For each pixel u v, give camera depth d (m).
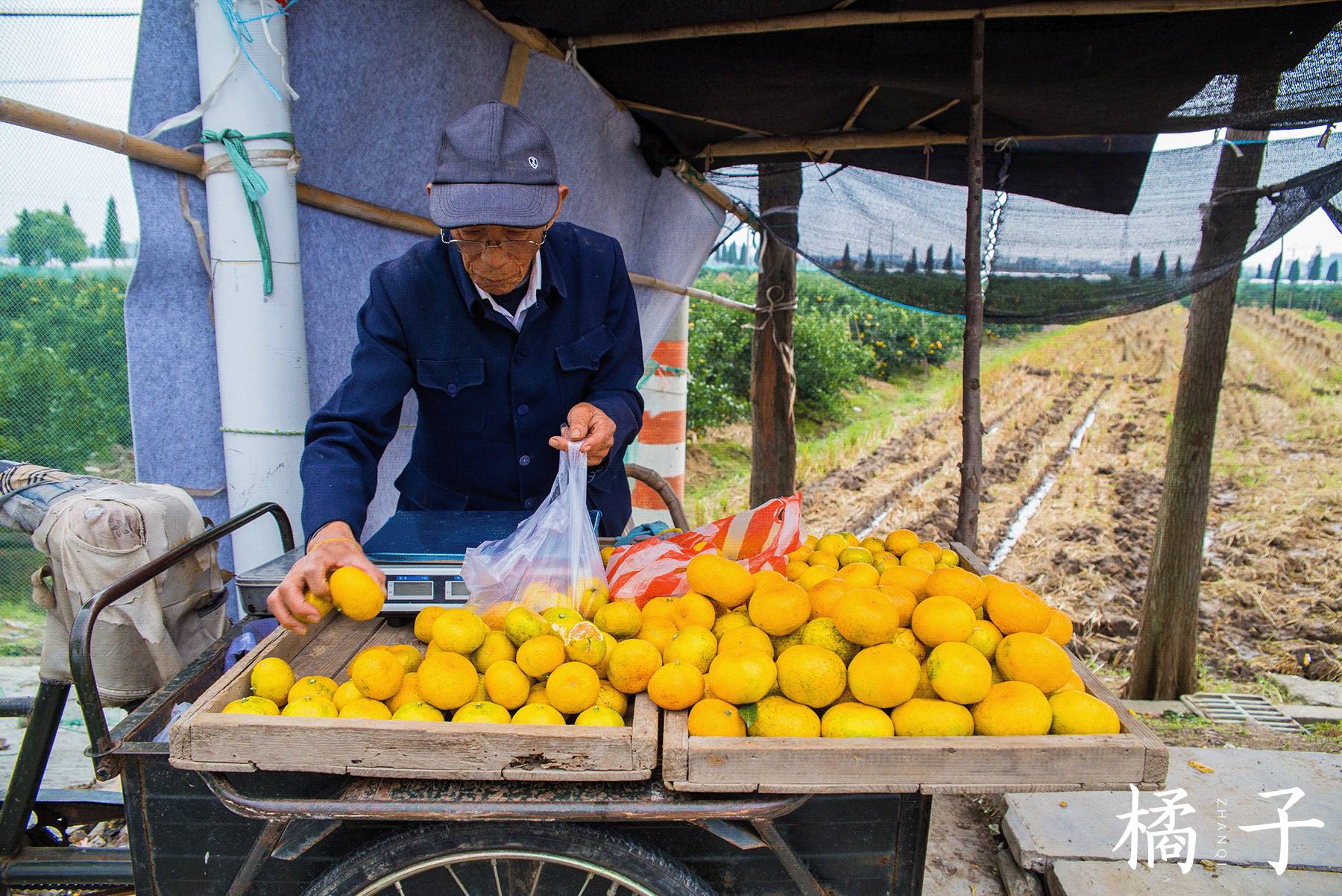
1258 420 12.03
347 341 2.88
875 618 1.40
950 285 4.63
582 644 1.46
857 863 1.42
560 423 2.28
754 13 3.00
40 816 2.13
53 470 2.04
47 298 2.24
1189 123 3.50
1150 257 4.11
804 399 13.63
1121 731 1.35
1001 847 2.83
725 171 4.96
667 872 1.33
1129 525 8.16
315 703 1.34
